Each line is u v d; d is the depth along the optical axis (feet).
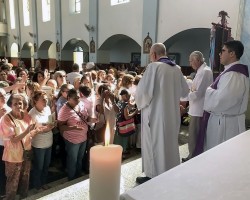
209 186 2.36
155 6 31.37
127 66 52.01
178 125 10.02
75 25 46.88
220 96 8.87
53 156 14.46
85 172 13.46
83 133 12.17
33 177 11.59
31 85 14.85
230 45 8.93
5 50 75.92
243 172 2.67
